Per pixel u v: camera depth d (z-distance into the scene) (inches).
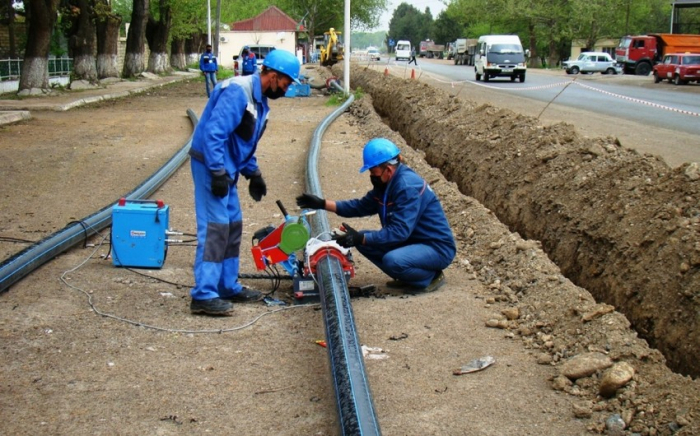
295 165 501.0
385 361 194.1
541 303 226.1
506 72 1556.3
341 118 806.5
